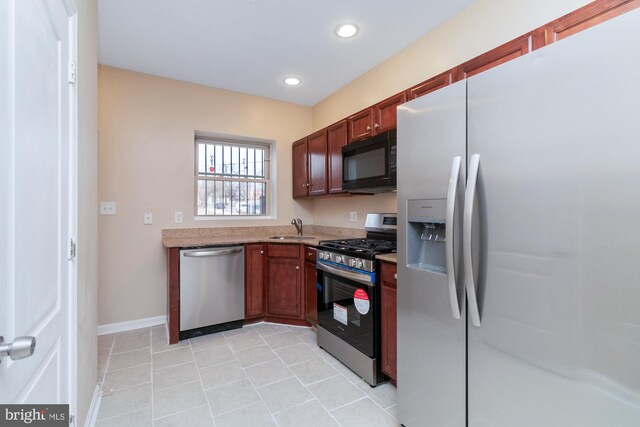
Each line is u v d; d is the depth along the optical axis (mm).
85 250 1496
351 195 3102
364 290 2023
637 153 785
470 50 2018
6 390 688
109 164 2816
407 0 1967
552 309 951
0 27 667
